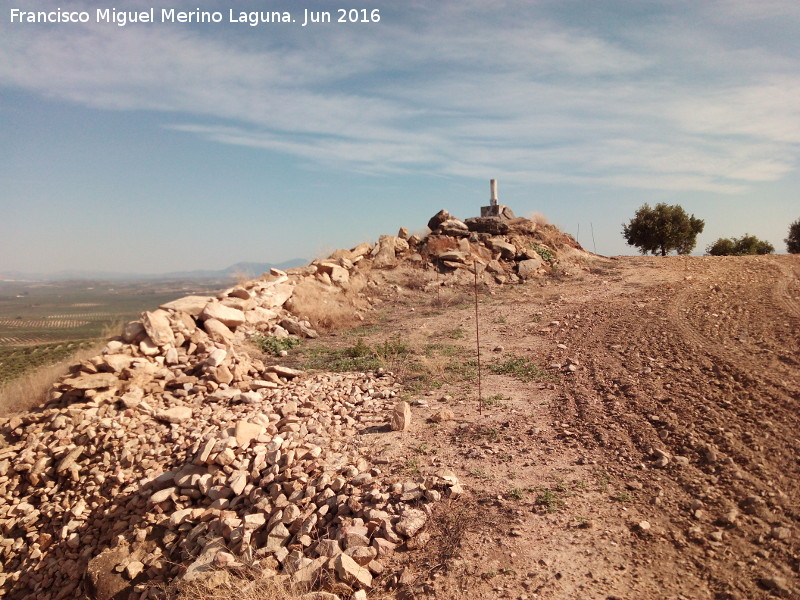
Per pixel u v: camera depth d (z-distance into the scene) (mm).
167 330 10133
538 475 5188
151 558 5285
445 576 3916
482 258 18078
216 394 8141
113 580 5168
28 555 6191
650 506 4566
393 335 11938
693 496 4617
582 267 17719
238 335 11711
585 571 3834
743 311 10281
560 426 6277
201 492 5836
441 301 15016
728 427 5602
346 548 4398
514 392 7594
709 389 6645
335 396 7977
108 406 7992
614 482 4984
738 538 4039
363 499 4977
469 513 4633
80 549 5988
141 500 6047
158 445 6918
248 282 14719
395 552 4324
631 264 17859
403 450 5934
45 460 7156
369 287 16688
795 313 9672
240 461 6059
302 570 4168
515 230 19875
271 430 6781
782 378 6609
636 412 6367
